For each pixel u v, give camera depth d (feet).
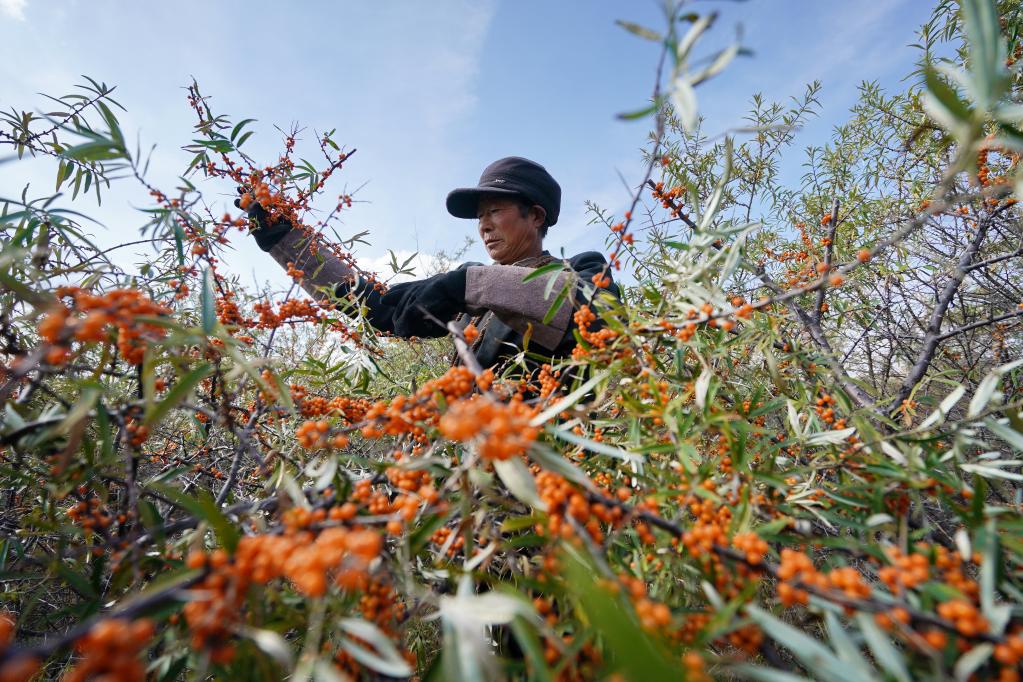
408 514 3.00
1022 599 2.57
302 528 2.84
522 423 2.81
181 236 4.72
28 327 5.79
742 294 9.52
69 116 6.62
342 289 8.66
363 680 2.99
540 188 9.66
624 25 2.95
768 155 11.06
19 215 4.23
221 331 3.64
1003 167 7.73
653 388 4.32
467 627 2.23
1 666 1.56
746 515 3.31
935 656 2.06
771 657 2.66
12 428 3.17
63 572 3.59
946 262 8.59
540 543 3.20
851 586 2.38
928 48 8.18
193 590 2.28
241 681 2.88
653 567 3.71
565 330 6.91
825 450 4.76
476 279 7.40
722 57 2.64
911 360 10.62
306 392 6.11
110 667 1.74
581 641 2.37
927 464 3.76
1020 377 7.90
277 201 7.79
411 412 3.98
